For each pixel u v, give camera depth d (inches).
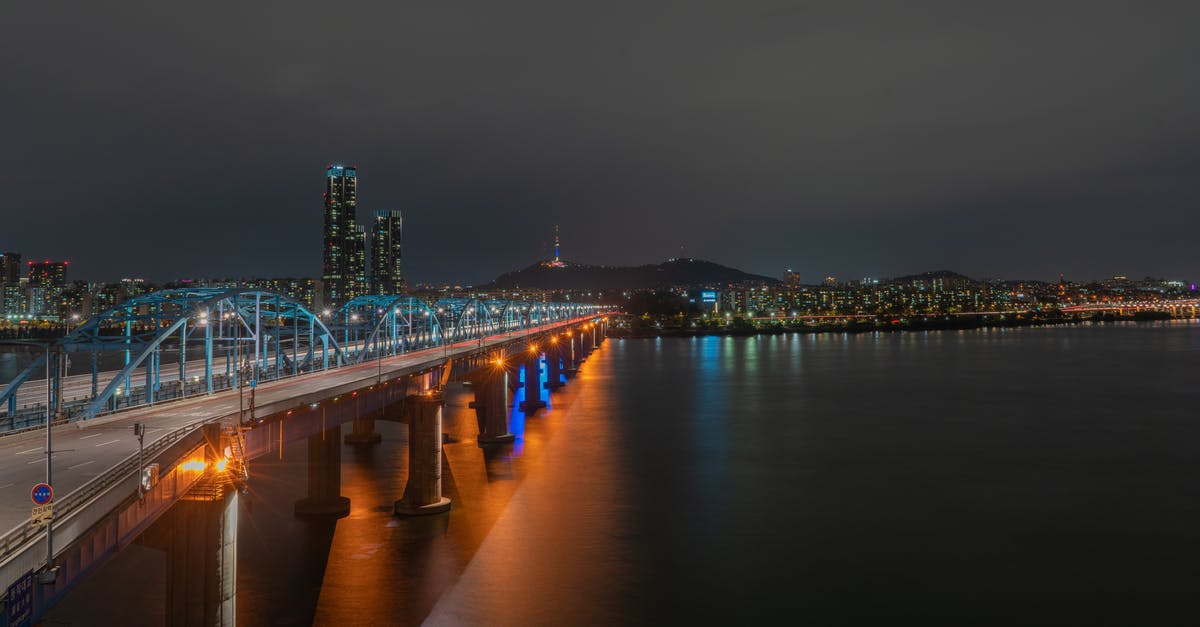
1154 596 1809.8
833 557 2070.6
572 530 2283.5
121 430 1669.5
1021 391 6053.2
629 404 5236.2
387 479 2898.6
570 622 1668.3
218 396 2212.1
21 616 786.8
